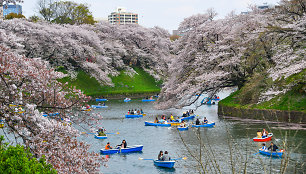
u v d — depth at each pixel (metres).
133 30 96.25
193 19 49.00
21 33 61.06
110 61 82.88
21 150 8.25
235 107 45.03
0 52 12.91
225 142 30.94
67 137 13.02
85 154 13.82
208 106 65.31
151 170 24.75
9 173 7.54
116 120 48.44
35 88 13.16
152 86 92.25
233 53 44.62
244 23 44.12
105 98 77.19
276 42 39.97
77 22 100.56
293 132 32.19
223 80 45.72
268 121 39.34
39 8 92.88
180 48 51.38
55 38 64.25
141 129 41.16
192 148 29.98
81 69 80.00
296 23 36.12
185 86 45.00
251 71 45.38
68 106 14.29
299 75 38.84
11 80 12.60
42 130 12.06
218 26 46.56
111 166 25.89
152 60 96.06
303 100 37.53
